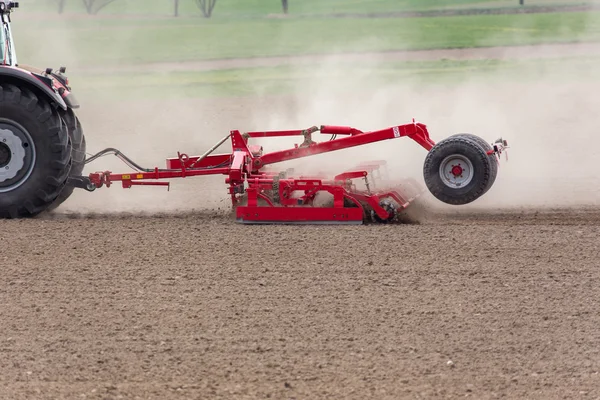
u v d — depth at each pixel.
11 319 24.56
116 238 32.78
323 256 30.12
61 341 23.02
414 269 28.67
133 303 25.73
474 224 34.84
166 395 19.84
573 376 20.88
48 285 27.42
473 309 25.09
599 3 192.00
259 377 20.78
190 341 22.92
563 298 25.97
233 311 25.02
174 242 32.12
